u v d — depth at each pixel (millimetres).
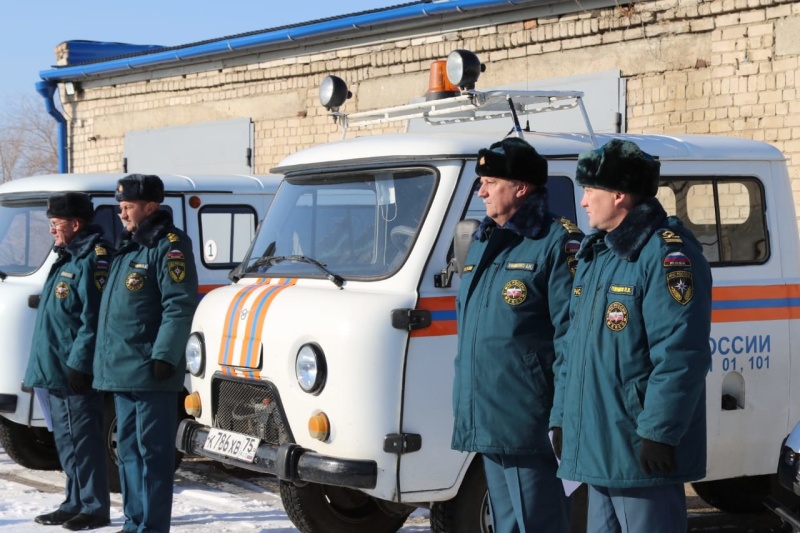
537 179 4852
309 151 6652
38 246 8531
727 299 6367
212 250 9055
